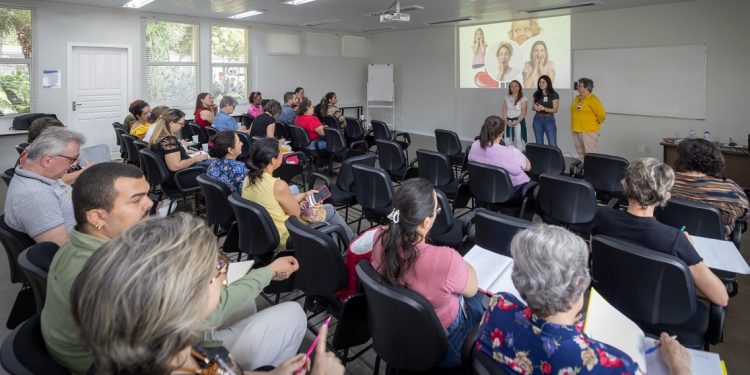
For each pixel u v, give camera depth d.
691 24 6.64
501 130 3.67
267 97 9.98
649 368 1.22
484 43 9.48
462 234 2.89
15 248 1.89
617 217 1.88
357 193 3.48
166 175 4.03
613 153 7.74
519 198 3.62
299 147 5.94
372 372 2.14
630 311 1.74
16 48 6.78
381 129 6.58
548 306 1.07
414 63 10.98
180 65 8.64
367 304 1.57
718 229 2.21
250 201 2.38
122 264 0.75
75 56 7.36
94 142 7.74
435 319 1.34
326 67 11.01
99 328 0.73
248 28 9.47
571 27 8.05
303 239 1.94
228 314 1.49
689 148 2.57
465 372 1.37
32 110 7.04
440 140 5.78
